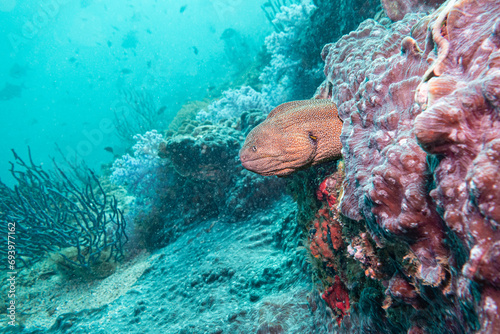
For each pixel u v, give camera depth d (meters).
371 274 1.81
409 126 1.29
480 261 0.74
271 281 3.94
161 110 18.95
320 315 2.82
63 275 6.87
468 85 0.87
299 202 3.08
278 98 10.89
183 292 4.86
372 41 2.37
